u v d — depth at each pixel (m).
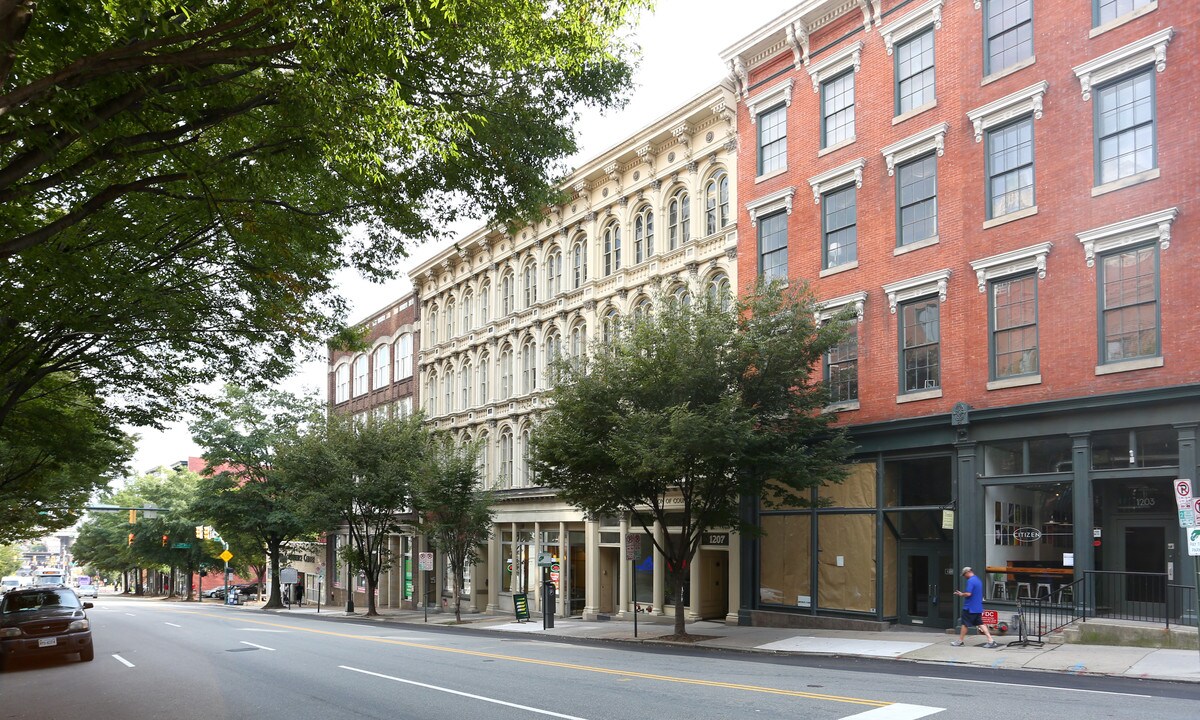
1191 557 16.80
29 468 27.20
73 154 11.99
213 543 70.00
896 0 23.06
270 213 13.55
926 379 21.78
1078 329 18.75
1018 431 19.58
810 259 24.83
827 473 21.11
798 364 21.38
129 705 13.05
